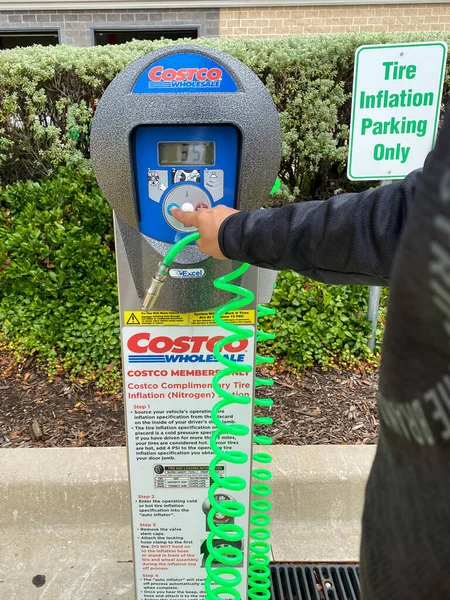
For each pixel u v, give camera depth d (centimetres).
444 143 61
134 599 190
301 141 402
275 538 212
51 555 206
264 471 178
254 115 117
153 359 145
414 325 61
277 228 104
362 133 250
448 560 61
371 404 268
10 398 272
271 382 165
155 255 128
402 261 62
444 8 724
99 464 219
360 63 243
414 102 244
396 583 69
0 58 380
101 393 276
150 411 149
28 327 300
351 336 292
